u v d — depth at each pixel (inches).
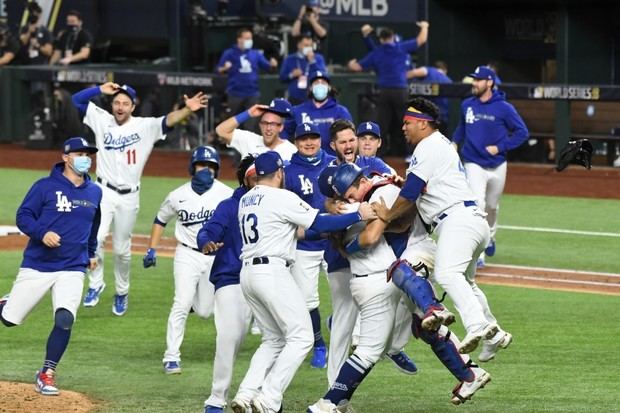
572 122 2640.3
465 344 1075.3
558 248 1895.9
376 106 2714.1
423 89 2667.3
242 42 2704.2
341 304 1101.1
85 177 1194.0
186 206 1273.4
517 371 1234.6
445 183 1118.4
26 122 3058.6
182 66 3134.8
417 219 1141.7
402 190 1074.7
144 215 2197.3
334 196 1048.8
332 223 1019.9
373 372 1250.6
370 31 2684.5
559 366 1250.6
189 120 2925.7
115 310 1507.1
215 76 2819.9
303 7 2790.4
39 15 3149.6
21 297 1174.3
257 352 1062.4
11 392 1157.1
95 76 2942.9
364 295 1042.1
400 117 2687.0
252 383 1042.7
